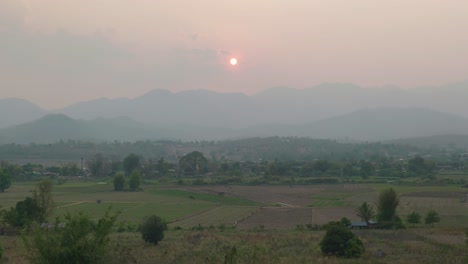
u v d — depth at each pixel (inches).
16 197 4955.7
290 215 4045.3
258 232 3024.1
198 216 4099.4
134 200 5187.0
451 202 4571.9
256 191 5964.6
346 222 3164.4
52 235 1216.2
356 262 2028.8
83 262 1191.6
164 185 6633.9
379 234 2839.6
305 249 2343.8
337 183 6663.4
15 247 2348.7
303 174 7618.1
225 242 2539.4
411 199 4808.1
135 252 2244.1
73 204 4751.5
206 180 6963.6
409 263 2009.1
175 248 2364.7
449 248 2349.9
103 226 1243.8
